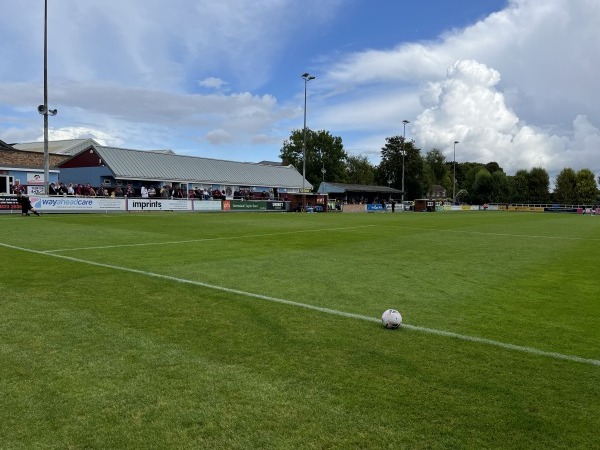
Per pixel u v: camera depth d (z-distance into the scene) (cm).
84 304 641
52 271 880
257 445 304
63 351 461
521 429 333
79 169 4275
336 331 549
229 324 566
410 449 304
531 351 498
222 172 5256
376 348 492
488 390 396
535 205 8762
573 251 1490
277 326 563
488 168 15075
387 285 848
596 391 400
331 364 443
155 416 338
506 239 1906
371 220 3241
